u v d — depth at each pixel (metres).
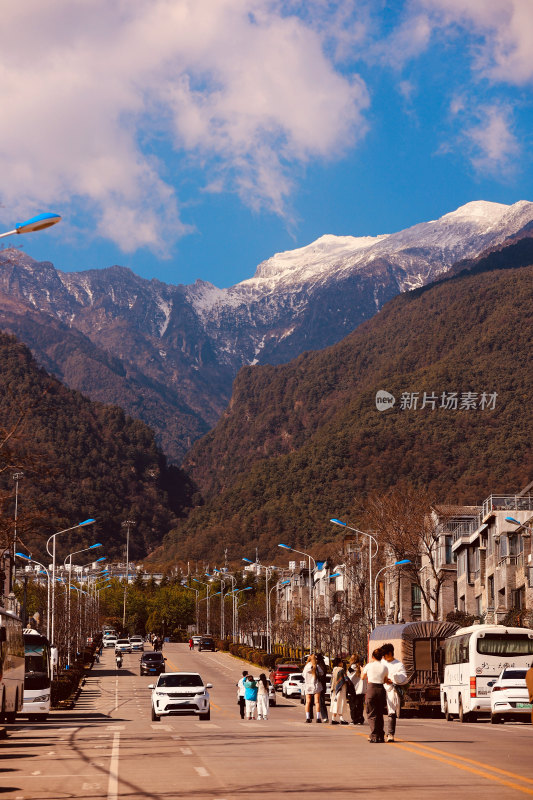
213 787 15.04
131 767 18.38
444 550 92.50
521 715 35.56
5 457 40.19
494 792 13.75
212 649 155.50
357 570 100.69
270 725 34.34
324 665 35.84
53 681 58.34
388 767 17.41
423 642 47.38
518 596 75.00
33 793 14.71
